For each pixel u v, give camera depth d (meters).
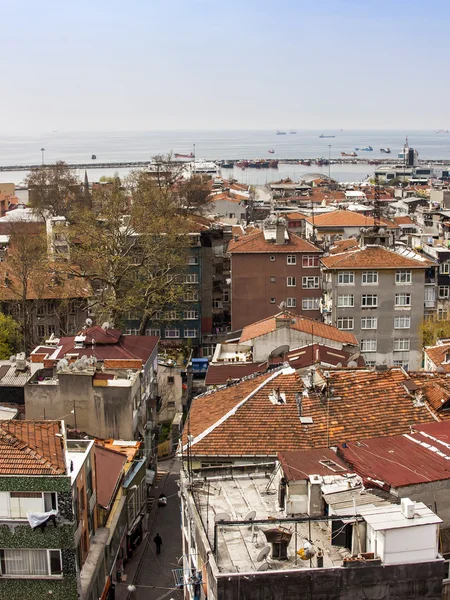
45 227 152.75
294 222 190.88
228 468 46.88
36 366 81.06
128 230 119.38
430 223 177.75
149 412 82.69
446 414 54.53
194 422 56.09
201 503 42.34
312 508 39.06
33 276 118.50
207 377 71.88
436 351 83.12
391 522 34.06
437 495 38.38
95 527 55.19
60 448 47.50
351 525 35.72
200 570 39.22
